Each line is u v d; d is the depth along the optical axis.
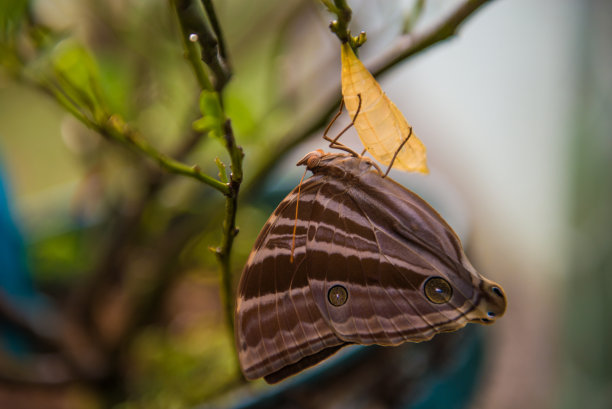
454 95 0.74
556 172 0.65
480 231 0.69
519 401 0.58
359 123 0.32
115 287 0.51
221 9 0.42
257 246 0.36
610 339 0.54
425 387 0.41
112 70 0.42
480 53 0.71
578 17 0.57
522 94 0.68
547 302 0.65
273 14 0.46
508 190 0.70
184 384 0.45
